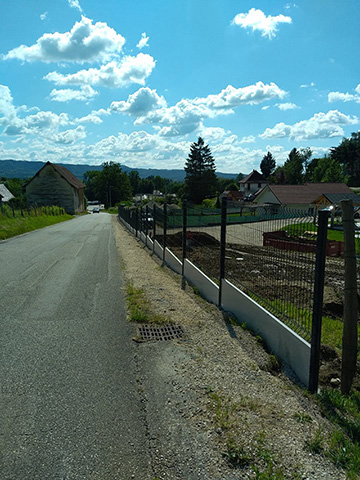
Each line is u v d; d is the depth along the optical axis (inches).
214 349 177.0
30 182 2085.4
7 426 114.7
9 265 383.9
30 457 101.4
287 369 158.1
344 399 136.6
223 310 239.6
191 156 3036.4
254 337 192.5
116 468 98.3
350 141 3494.1
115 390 137.2
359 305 276.7
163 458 102.2
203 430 114.2
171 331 199.3
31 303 246.4
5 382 141.3
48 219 1153.4
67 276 331.3
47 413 121.8
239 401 131.0
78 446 106.4
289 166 3629.4
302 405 131.2
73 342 181.6
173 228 421.7
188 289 301.3
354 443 111.8
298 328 160.1
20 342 180.7
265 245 200.2
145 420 119.3
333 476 96.3
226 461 101.2
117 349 174.4
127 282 311.0
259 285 267.3
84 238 673.6
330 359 177.9
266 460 100.7
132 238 711.1
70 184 2114.9
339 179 2842.0
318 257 137.6
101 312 229.1
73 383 141.5
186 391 137.0
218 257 449.1
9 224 781.3
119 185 4220.0
